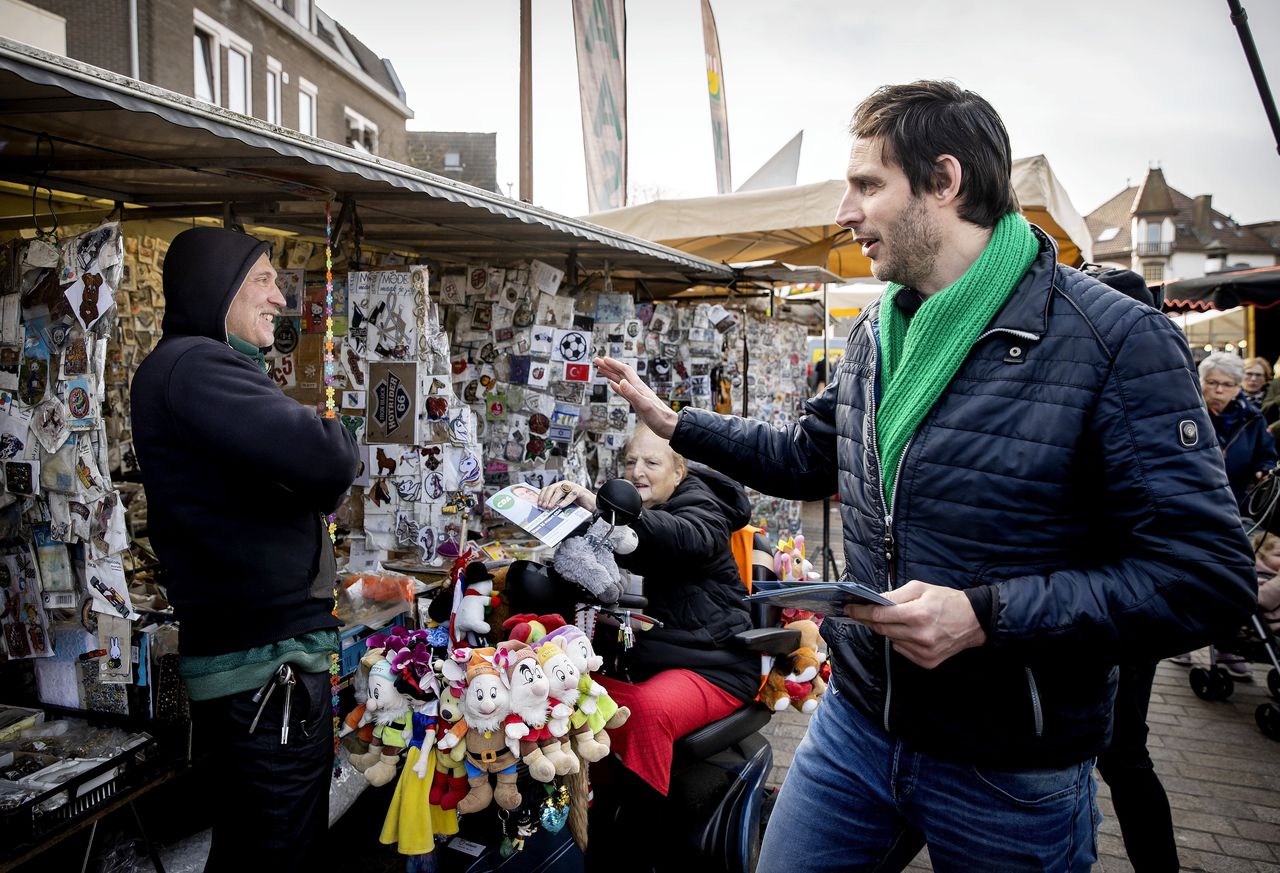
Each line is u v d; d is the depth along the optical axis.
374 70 12.02
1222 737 4.09
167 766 2.04
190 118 1.61
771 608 2.68
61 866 2.17
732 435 1.84
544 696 1.87
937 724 1.37
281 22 9.07
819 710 1.68
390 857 2.72
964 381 1.32
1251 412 4.58
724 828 2.41
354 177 2.26
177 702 2.11
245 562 1.74
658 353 4.88
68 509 1.92
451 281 3.73
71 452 1.88
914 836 1.56
